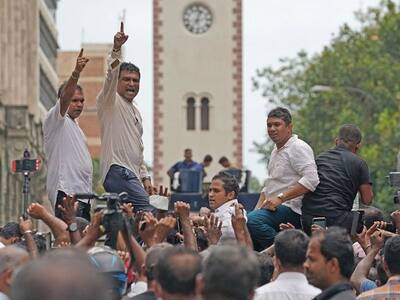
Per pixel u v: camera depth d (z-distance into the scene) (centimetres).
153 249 1513
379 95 10288
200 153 12488
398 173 2277
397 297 1767
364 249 2131
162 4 12550
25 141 8644
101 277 1154
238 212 1952
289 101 11450
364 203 2338
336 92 10375
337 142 2353
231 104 12506
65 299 1128
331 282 1616
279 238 1686
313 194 2319
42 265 1141
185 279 1366
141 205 2327
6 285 1493
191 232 1812
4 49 9356
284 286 1678
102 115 2330
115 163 2327
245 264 1312
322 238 1617
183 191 5275
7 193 8206
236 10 12512
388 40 10819
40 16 10000
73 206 1767
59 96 2347
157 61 12525
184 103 12512
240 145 12469
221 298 1309
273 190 2344
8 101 9331
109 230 1627
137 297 1508
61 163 2308
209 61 12550
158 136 12475
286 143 2325
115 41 2277
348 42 11012
